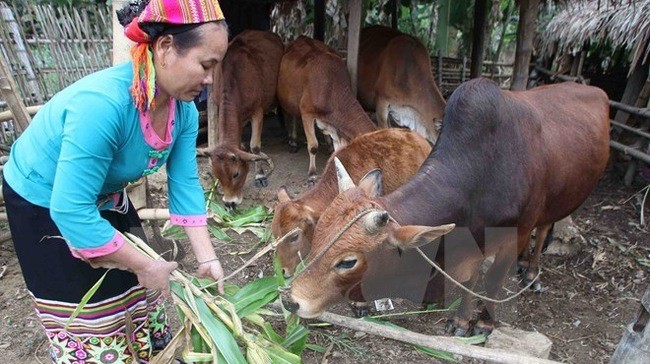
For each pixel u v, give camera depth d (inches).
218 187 210.5
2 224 167.9
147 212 136.5
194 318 77.9
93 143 59.0
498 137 103.2
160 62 59.9
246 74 231.1
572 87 143.6
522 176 106.7
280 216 117.5
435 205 95.4
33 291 72.5
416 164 135.0
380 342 120.6
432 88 230.1
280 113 311.1
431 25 403.5
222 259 157.2
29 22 247.6
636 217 200.8
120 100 60.4
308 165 252.4
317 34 335.6
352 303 126.5
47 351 115.6
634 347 87.5
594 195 221.6
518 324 135.9
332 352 116.4
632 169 225.6
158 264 68.5
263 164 252.5
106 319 73.8
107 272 70.2
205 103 299.7
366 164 133.6
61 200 59.1
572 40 259.1
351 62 220.5
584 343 129.0
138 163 68.1
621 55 259.4
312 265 84.5
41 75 214.5
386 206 92.0
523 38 181.0
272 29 418.9
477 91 102.7
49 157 64.0
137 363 76.4
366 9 378.6
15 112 130.3
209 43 58.9
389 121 286.0
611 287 154.8
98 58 237.9
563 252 170.4
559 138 122.3
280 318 123.6
